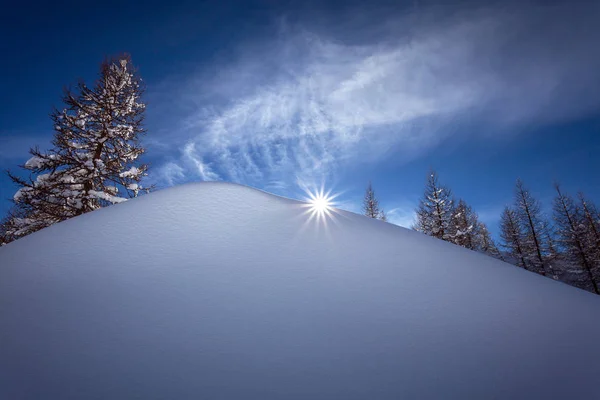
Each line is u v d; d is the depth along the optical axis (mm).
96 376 1613
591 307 2723
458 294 2711
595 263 23594
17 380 1548
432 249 3691
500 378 1773
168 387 1575
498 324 2330
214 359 1783
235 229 3500
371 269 2990
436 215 24828
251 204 4203
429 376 1752
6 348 1742
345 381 1683
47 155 10688
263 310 2262
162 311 2172
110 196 10977
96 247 2979
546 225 27000
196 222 3564
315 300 2432
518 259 28219
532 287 3023
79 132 11758
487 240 34750
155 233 3281
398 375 1744
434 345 2023
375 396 1594
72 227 3414
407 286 2762
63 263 2697
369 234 3859
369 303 2451
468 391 1663
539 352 2035
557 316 2514
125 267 2678
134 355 1771
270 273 2752
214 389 1580
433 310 2436
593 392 1705
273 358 1821
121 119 12742
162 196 4223
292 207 4418
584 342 2180
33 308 2107
